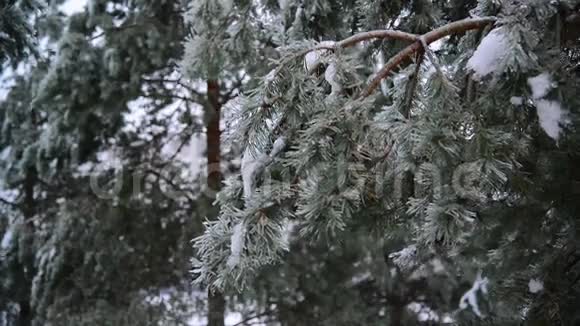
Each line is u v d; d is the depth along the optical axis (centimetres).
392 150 220
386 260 740
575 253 275
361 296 795
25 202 863
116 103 687
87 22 698
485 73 192
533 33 194
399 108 234
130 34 677
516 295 277
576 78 217
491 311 346
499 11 235
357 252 714
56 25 752
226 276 213
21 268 827
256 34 402
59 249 726
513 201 280
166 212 735
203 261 221
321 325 708
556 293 262
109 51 676
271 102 220
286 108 221
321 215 204
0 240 861
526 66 189
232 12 388
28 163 826
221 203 236
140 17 694
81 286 698
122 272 702
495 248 318
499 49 190
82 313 683
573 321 257
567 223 274
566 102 199
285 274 680
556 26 220
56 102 696
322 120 205
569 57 249
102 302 684
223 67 435
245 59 414
